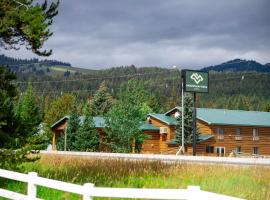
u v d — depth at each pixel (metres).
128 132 57.16
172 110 71.31
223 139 67.25
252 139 69.44
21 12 16.53
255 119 70.62
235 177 17.41
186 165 21.98
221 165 22.19
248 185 15.24
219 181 16.41
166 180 17.33
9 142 17.16
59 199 12.84
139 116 58.47
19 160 17.00
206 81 48.12
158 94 142.12
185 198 6.50
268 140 70.81
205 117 67.38
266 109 111.38
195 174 18.58
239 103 193.12
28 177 9.84
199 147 65.75
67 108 114.81
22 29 16.86
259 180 16.34
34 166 22.84
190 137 63.88
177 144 66.19
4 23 16.22
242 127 68.81
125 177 17.67
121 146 58.03
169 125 69.12
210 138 66.38
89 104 102.06
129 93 58.97
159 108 126.62
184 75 47.84
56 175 17.20
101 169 20.00
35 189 9.77
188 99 65.31
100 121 69.81
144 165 21.55
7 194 10.73
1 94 17.05
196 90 47.50
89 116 64.00
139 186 15.91
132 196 7.55
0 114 16.88
